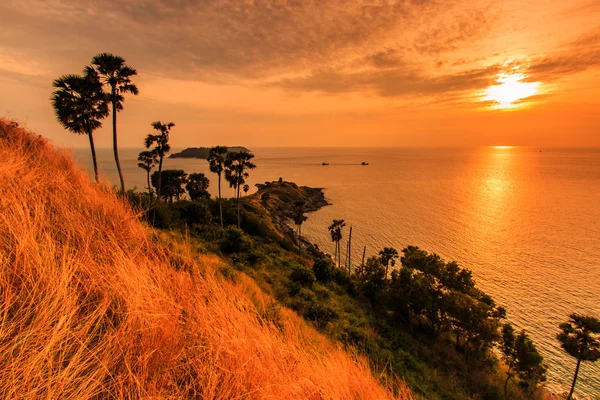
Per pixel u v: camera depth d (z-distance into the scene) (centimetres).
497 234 6419
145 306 200
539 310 3441
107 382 147
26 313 148
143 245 309
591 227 6875
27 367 129
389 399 319
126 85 1775
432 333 2381
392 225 7244
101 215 320
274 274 1770
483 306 2119
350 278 2875
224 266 567
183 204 2164
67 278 178
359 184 14525
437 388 1248
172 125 2664
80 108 1578
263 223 3944
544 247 5581
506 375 2109
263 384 201
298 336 366
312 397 226
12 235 198
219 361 193
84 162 509
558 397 2225
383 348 1379
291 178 17338
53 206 285
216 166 3366
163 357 174
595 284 4062
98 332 171
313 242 6219
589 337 2077
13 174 296
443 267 2678
